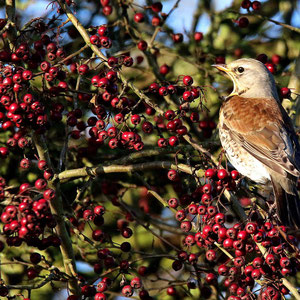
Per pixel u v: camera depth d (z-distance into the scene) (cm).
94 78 857
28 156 1104
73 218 1018
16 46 894
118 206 1159
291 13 1370
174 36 1294
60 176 915
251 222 807
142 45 1215
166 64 1306
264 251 841
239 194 1094
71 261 921
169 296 1182
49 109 965
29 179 1134
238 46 1350
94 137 980
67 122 931
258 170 1036
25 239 816
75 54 880
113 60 858
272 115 1076
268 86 1151
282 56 1354
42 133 877
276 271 838
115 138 864
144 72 1255
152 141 1207
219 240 827
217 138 1146
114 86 862
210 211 823
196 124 1283
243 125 1061
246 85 1160
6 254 1103
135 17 1240
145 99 875
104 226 1188
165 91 901
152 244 1121
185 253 959
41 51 895
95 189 1206
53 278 878
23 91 874
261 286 840
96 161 1173
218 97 1229
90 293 897
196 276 1047
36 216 762
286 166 966
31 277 909
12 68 845
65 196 1102
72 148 1157
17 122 830
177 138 910
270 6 1396
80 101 1080
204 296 1052
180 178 1058
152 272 1190
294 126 1158
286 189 968
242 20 1250
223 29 1351
